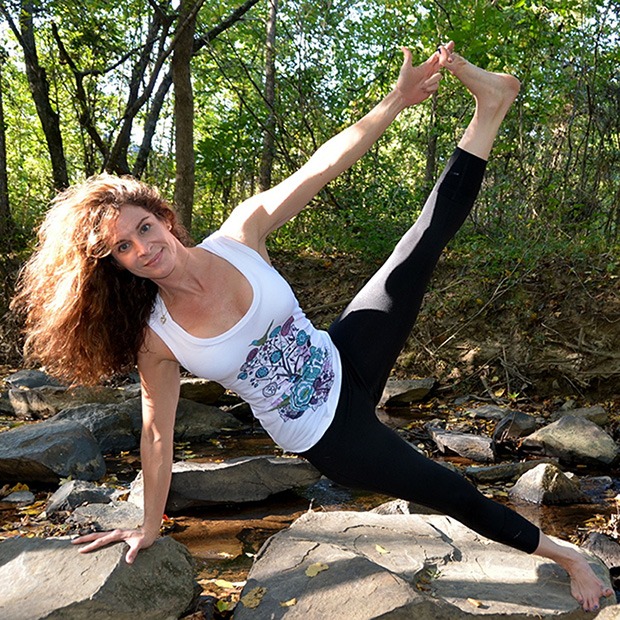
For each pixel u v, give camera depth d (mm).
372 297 2270
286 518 3621
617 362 5992
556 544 2385
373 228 8031
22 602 2180
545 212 7309
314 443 2166
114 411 5008
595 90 7910
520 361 6449
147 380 2242
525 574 2562
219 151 10328
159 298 2125
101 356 2182
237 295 2078
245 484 3832
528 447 4812
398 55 8406
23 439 4188
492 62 7176
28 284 2209
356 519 3002
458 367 6723
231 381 2160
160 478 2367
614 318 6242
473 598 2361
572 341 6320
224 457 4738
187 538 3334
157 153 12625
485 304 6867
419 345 7000
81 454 4164
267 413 2199
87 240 2006
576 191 7719
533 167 7941
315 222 9133
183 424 5277
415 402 6316
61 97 11680
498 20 6617
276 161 10648
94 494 3641
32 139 13492
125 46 9906
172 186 12414
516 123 7891
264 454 4816
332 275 8320
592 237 7129
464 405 6207
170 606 2314
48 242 2123
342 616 2191
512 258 7023
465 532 2928
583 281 6582
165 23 8125
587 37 7707
